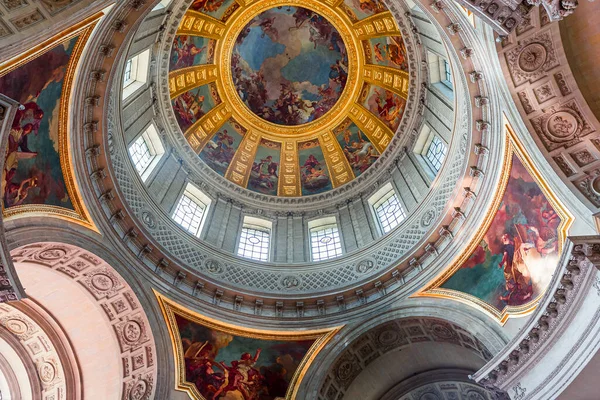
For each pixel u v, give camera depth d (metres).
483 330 17.80
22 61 12.73
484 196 18.80
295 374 20.36
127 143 22.64
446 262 20.02
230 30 31.45
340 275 23.61
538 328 14.78
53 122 15.80
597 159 14.95
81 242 17.09
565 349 14.12
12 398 19.80
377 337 21.31
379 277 22.00
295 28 32.94
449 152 21.88
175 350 19.56
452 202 20.19
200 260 22.89
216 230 26.17
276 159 33.19
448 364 22.08
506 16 10.61
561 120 15.12
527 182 16.80
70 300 18.80
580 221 14.80
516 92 15.19
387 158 29.33
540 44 14.38
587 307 13.70
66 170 16.80
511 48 14.59
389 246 23.45
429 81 26.48
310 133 33.81
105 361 19.61
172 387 18.98
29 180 14.95
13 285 11.59
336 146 33.00
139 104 24.81
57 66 14.61
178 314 20.20
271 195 30.69
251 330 21.17
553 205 15.82
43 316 19.05
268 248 27.16
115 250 18.66
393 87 30.61
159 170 25.58
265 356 20.84
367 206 28.23
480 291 18.59
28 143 14.79
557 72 14.65
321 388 20.05
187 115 30.36
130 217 19.88
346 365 21.30
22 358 19.58
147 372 19.09
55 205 16.38
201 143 30.72
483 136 18.50
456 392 22.50
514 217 17.56
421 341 21.38
